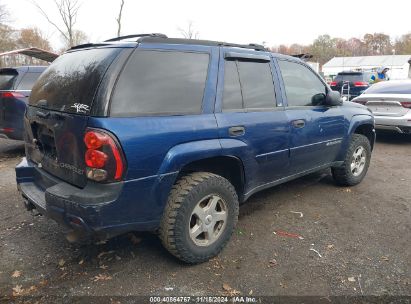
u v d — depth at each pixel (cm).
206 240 314
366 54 7969
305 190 499
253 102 349
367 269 307
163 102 280
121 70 262
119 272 301
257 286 284
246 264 314
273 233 370
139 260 319
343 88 1748
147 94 272
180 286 283
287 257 325
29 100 341
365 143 511
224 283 288
